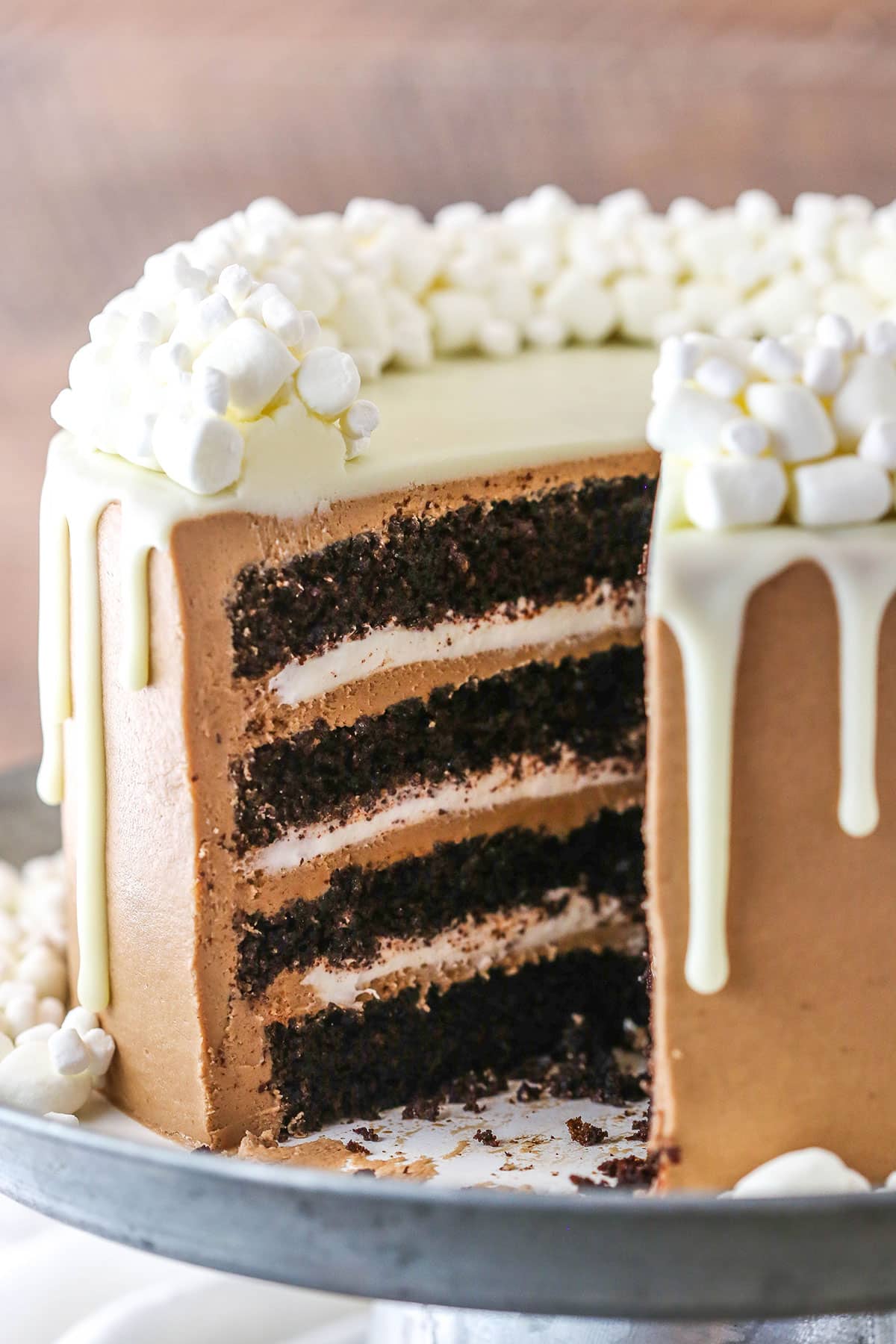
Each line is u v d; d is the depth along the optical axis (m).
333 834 0.60
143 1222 0.51
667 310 0.70
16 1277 0.68
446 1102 0.61
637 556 0.63
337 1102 0.60
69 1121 0.58
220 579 0.56
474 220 0.72
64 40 0.96
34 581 1.03
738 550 0.51
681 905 0.53
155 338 0.58
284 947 0.59
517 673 0.62
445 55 0.95
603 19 0.94
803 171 0.94
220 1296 0.67
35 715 1.04
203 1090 0.58
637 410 0.63
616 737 0.64
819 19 0.92
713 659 0.51
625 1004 0.65
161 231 0.98
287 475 0.57
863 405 0.52
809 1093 0.53
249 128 0.96
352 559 0.58
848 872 0.52
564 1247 0.49
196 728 0.57
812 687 0.52
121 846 0.58
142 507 0.55
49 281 0.99
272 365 0.56
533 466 0.61
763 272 0.69
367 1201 0.49
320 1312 0.68
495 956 0.63
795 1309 0.49
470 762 0.62
